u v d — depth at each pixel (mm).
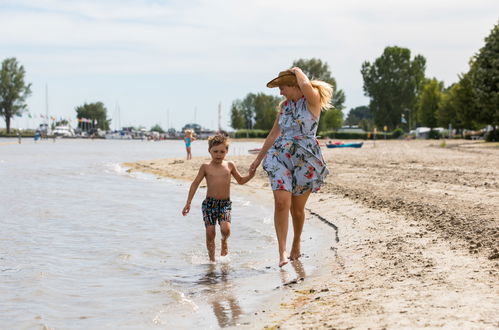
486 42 53531
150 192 17172
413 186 14461
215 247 8586
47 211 12938
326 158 30734
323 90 6715
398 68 119375
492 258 6160
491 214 9023
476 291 4895
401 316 4352
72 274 7059
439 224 8656
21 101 136500
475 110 64125
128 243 9055
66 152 56312
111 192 17156
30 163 34750
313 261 7262
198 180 7852
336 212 11203
